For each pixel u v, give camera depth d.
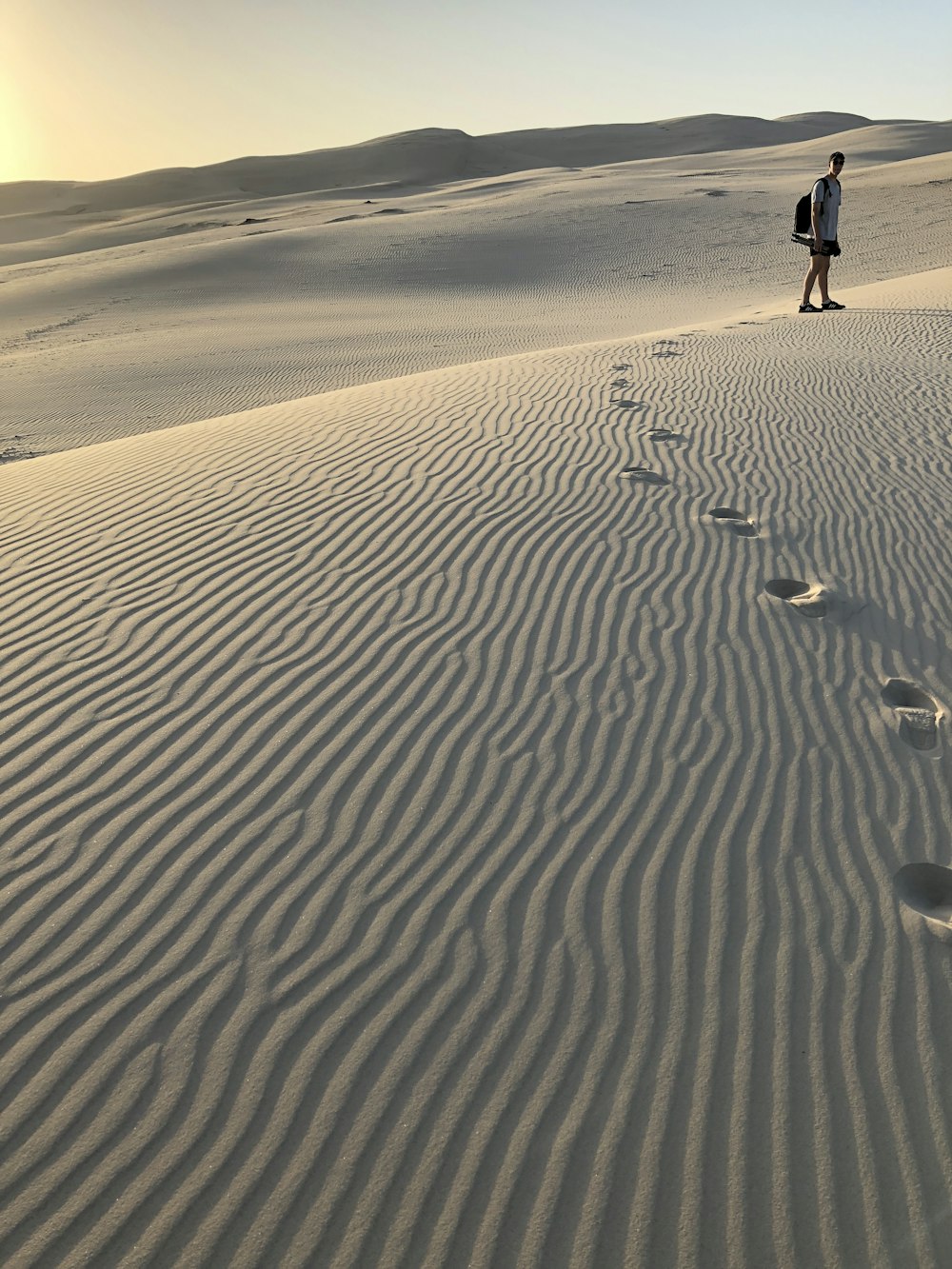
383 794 3.69
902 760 4.07
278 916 3.16
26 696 4.17
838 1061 2.80
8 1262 2.23
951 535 6.11
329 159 111.19
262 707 4.14
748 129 120.44
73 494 6.68
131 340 23.27
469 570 5.34
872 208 35.75
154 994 2.88
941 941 3.20
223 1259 2.26
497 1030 2.83
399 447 7.37
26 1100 2.58
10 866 3.30
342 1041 2.77
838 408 8.67
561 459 7.09
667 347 11.93
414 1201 2.40
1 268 47.25
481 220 39.88
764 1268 2.30
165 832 3.47
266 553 5.51
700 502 6.40
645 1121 2.61
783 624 5.00
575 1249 2.32
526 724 4.11
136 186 111.12
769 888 3.38
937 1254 2.34
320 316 26.06
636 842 3.54
